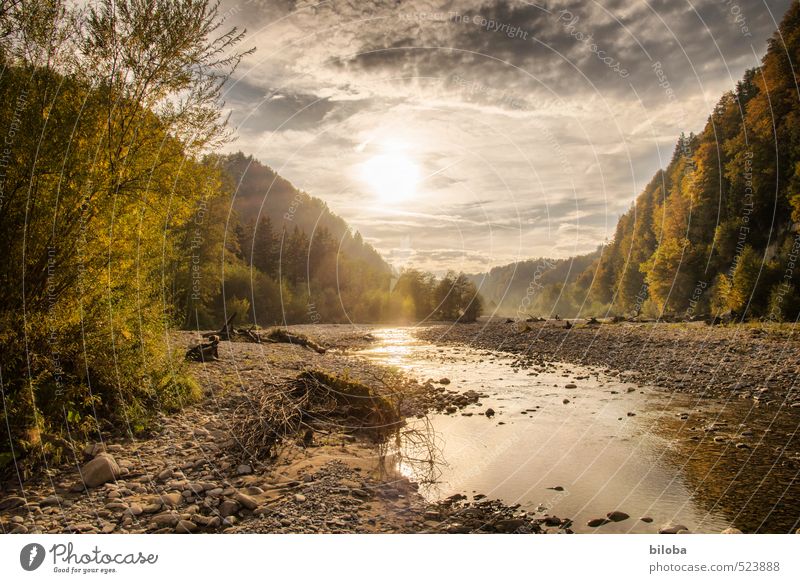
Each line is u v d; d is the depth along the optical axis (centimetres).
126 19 749
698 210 5541
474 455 841
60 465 635
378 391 1246
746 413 1126
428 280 6378
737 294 3697
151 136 827
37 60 673
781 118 4644
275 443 787
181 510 550
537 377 1741
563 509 622
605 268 10500
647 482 714
